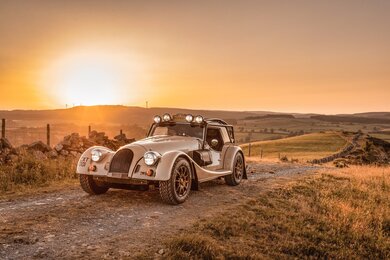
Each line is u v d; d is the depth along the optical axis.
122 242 5.41
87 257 4.84
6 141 12.36
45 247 5.12
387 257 6.49
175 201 7.58
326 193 10.16
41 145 13.38
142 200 8.03
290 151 92.94
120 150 7.73
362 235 7.17
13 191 8.96
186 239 5.36
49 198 8.18
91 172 7.79
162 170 7.30
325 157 73.69
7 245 5.14
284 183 11.45
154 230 5.99
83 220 6.45
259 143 113.88
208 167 9.20
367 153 40.44
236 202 8.24
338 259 6.02
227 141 10.40
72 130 70.19
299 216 7.60
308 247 6.14
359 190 11.58
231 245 5.67
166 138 8.70
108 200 7.98
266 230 6.58
